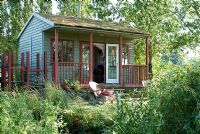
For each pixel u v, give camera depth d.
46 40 18.19
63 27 16.06
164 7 26.50
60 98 8.55
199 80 3.40
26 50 20.56
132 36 19.47
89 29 16.70
